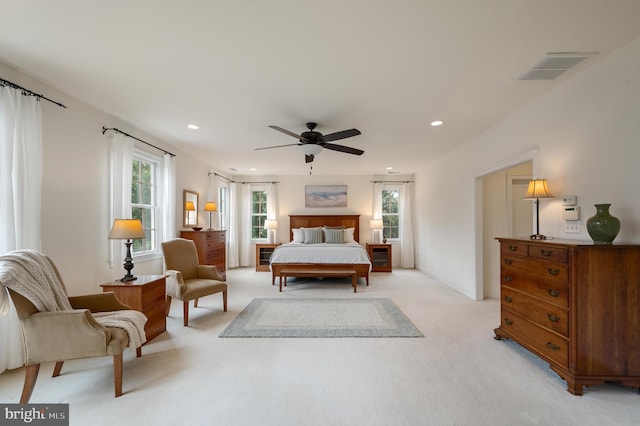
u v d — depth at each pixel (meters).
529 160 3.03
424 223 6.58
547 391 1.95
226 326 3.17
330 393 1.92
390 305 3.93
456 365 2.30
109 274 3.27
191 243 3.87
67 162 2.78
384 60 2.21
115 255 3.30
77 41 1.97
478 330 3.04
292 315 3.52
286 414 1.71
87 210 3.00
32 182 2.37
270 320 3.35
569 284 1.98
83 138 2.96
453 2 1.62
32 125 2.37
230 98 2.86
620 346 1.92
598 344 1.92
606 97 2.19
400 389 1.97
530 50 2.08
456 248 4.88
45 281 1.95
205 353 2.52
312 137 3.48
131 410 1.75
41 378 2.13
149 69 2.34
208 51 2.09
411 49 2.07
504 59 2.20
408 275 6.25
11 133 2.20
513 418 1.68
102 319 2.09
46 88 2.58
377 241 7.14
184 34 1.90
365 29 1.85
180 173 4.84
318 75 2.43
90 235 3.04
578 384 1.91
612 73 2.14
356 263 5.23
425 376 2.13
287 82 2.54
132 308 2.64
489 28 1.84
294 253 5.35
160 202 4.32
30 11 1.67
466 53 2.12
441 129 3.83
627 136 2.05
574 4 1.64
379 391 1.95
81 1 1.59
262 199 7.59
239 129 3.79
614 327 1.92
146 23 1.79
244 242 7.41
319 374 2.16
